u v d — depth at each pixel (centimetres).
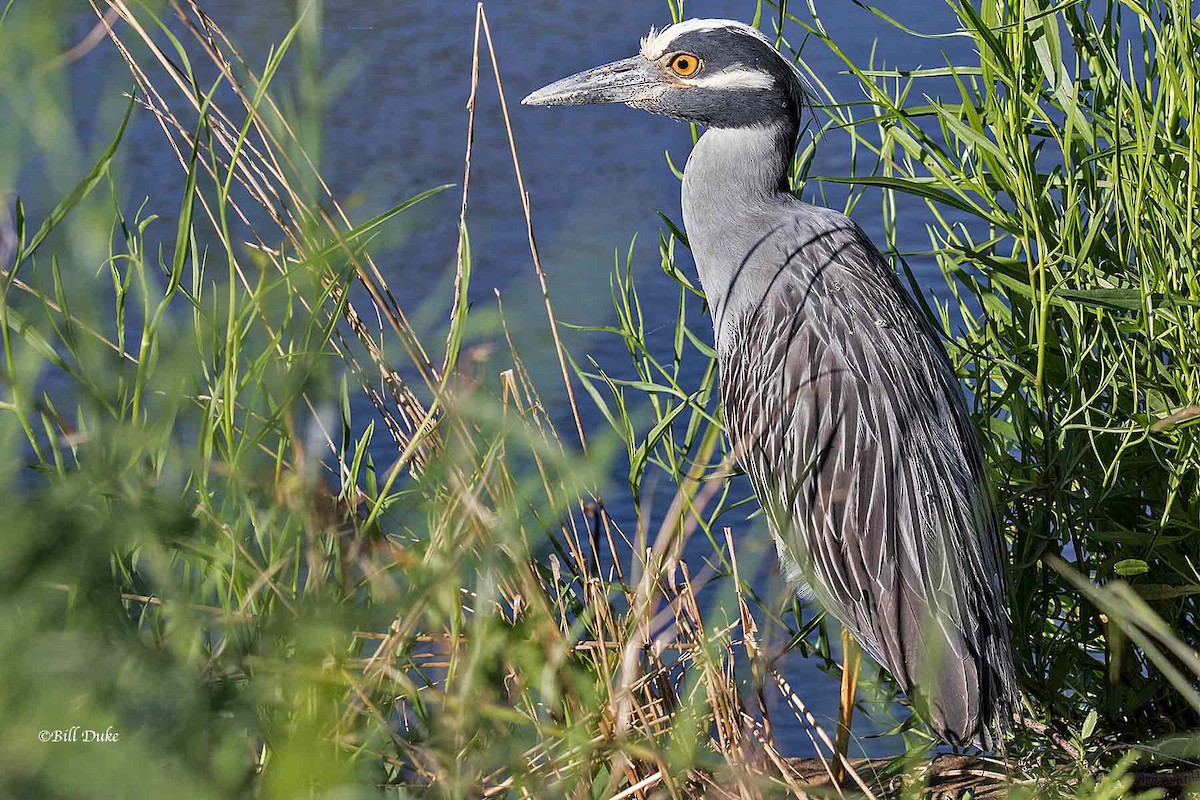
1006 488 876
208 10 1745
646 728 584
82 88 1406
